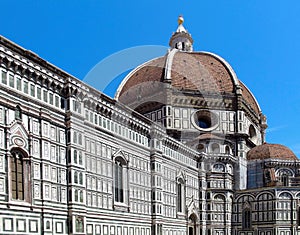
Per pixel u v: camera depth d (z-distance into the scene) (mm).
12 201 42750
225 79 113250
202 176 92812
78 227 51406
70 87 52375
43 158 47531
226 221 95875
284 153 109250
